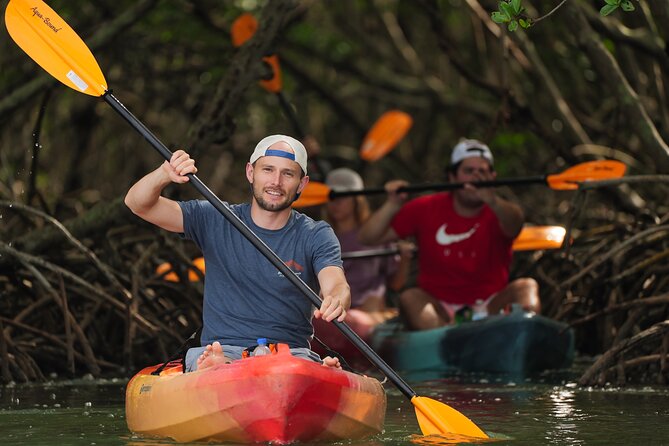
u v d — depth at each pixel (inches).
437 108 1738.4
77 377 750.5
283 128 1967.3
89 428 479.5
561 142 1055.0
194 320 850.1
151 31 1390.3
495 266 834.2
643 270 836.6
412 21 1854.1
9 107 920.3
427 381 717.9
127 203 477.7
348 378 433.4
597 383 660.1
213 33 1379.2
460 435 458.0
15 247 837.2
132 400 468.1
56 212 1031.6
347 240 917.2
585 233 976.9
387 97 1798.7
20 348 726.5
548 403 576.7
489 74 1643.7
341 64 1656.0
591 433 465.1
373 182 1841.8
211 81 1488.7
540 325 764.0
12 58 1171.3
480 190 805.2
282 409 406.6
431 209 840.9
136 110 1759.4
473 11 1080.2
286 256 477.7
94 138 1952.5
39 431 470.0
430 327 821.9
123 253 935.0
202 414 421.7
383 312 918.4
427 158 1863.9
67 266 860.6
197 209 481.4
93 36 970.1
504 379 725.3
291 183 475.2
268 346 453.4
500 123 1029.2
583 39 834.2
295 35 1499.8
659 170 823.1
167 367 498.0
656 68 991.6
